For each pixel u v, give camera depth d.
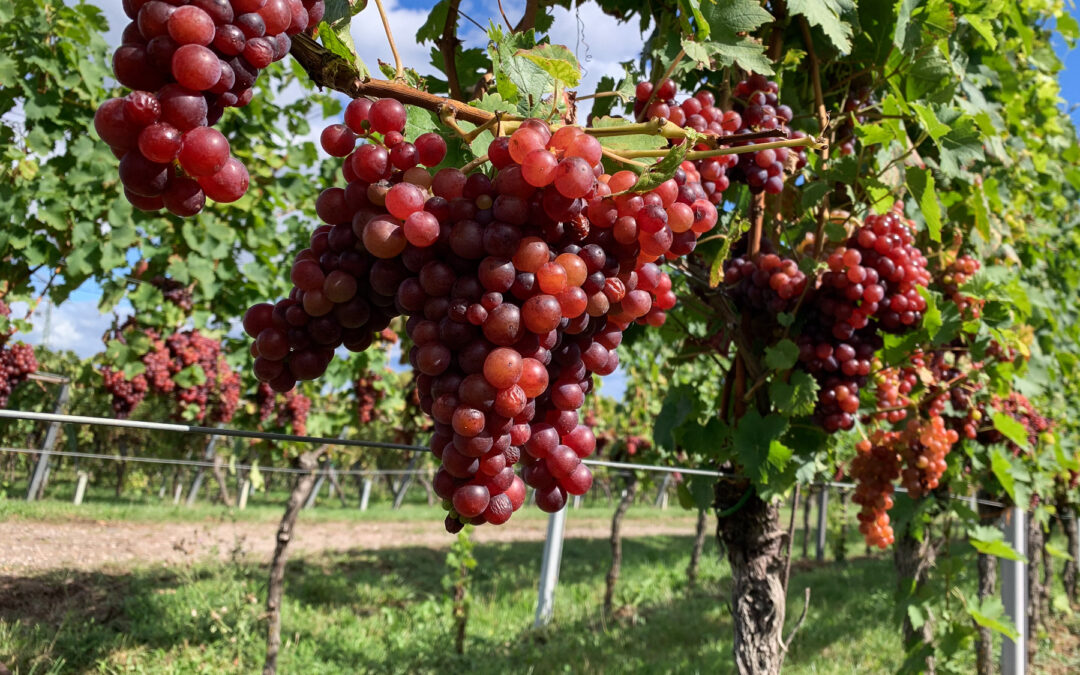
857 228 2.79
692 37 2.23
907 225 3.03
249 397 8.32
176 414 7.62
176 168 0.97
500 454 1.25
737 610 2.95
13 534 10.76
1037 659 8.55
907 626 5.04
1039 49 5.35
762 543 2.95
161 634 6.94
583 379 1.46
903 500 4.56
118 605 7.73
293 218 7.70
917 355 3.29
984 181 3.66
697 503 3.19
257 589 8.62
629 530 20.62
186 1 0.94
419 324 1.24
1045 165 5.47
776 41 2.81
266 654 6.38
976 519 4.24
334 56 1.20
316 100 7.01
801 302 2.68
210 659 6.54
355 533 16.19
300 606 8.86
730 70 2.62
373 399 8.82
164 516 14.70
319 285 1.26
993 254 4.15
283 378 1.36
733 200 3.11
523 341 1.24
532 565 13.05
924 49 2.84
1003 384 3.91
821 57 3.01
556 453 1.37
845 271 2.62
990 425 4.22
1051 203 6.29
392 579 11.05
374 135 1.27
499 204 1.18
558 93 1.44
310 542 14.12
